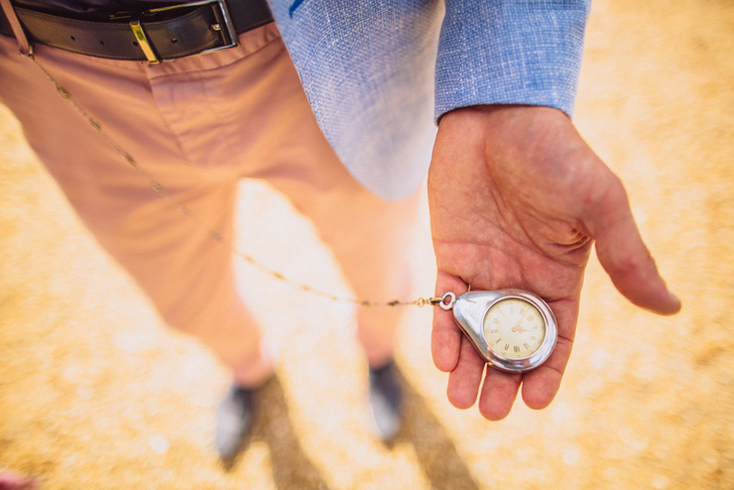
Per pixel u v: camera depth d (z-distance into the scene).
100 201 0.35
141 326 0.65
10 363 0.62
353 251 0.43
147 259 0.38
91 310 0.66
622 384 0.55
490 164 0.29
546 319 0.32
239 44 0.30
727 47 0.84
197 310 0.44
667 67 0.84
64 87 0.32
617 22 0.92
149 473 0.55
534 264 0.32
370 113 0.31
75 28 0.29
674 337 0.57
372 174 0.34
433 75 0.33
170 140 0.34
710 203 0.67
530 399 0.31
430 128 0.36
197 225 0.39
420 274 0.64
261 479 0.55
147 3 0.28
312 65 0.28
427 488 0.53
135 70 0.31
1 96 0.32
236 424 0.56
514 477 0.52
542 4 0.27
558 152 0.27
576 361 0.57
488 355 0.32
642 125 0.76
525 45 0.27
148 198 0.36
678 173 0.70
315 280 0.66
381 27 0.28
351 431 0.56
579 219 0.27
